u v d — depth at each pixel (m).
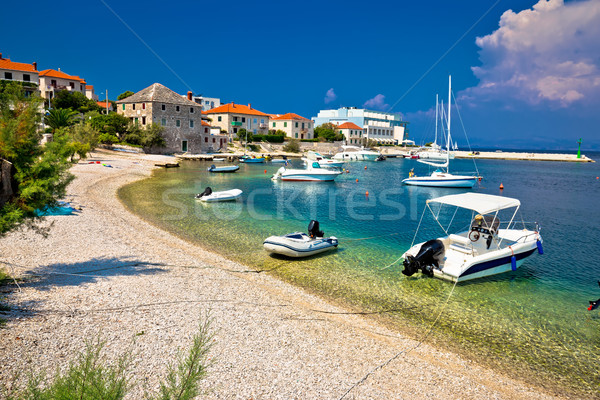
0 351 6.93
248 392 6.82
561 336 10.61
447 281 14.36
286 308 11.17
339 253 17.64
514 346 10.01
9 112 9.59
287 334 9.34
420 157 103.81
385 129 157.38
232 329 9.17
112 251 14.98
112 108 93.31
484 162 118.25
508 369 8.91
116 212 23.19
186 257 15.48
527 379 8.55
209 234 19.89
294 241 16.34
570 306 12.57
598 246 20.19
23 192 9.25
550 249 19.50
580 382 8.55
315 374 7.69
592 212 31.48
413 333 10.44
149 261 14.26
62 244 15.10
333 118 155.88
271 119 112.31
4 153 9.33
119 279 11.77
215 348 8.16
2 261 12.39
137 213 23.95
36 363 6.75
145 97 71.88
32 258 13.07
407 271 14.14
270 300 11.66
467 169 84.56
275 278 14.06
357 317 11.19
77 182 31.78
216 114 98.75
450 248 15.76
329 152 108.44
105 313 9.15
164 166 55.00
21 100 9.70
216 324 9.30
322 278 14.32
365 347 9.25
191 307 10.18
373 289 13.46
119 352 7.50
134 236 17.92
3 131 9.09
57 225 17.84
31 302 9.23
